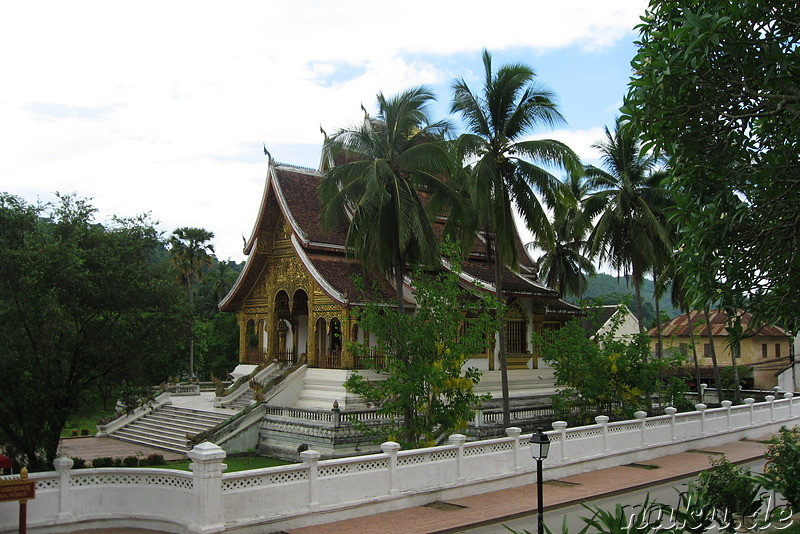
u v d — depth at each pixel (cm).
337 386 3102
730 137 1062
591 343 2884
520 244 4400
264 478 1443
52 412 1752
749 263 1082
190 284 5950
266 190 3572
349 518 1556
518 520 1608
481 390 3403
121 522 1479
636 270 3391
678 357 3005
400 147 2588
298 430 2722
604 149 3406
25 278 1642
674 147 1079
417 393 2056
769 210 1074
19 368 1722
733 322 1174
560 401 2869
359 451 2602
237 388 3388
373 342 3203
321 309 3300
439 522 1530
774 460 1519
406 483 1694
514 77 2659
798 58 994
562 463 2092
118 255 1881
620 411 2820
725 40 996
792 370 4712
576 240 4025
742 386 4838
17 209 1825
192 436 2905
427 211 2683
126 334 1842
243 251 3759
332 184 2566
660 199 3322
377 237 2477
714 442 2781
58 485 1448
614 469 2228
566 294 4309
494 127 2742
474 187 2591
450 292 2180
